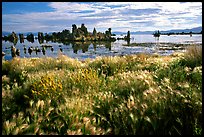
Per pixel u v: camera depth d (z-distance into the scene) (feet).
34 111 14.90
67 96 18.89
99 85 22.79
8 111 16.72
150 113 14.33
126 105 16.43
